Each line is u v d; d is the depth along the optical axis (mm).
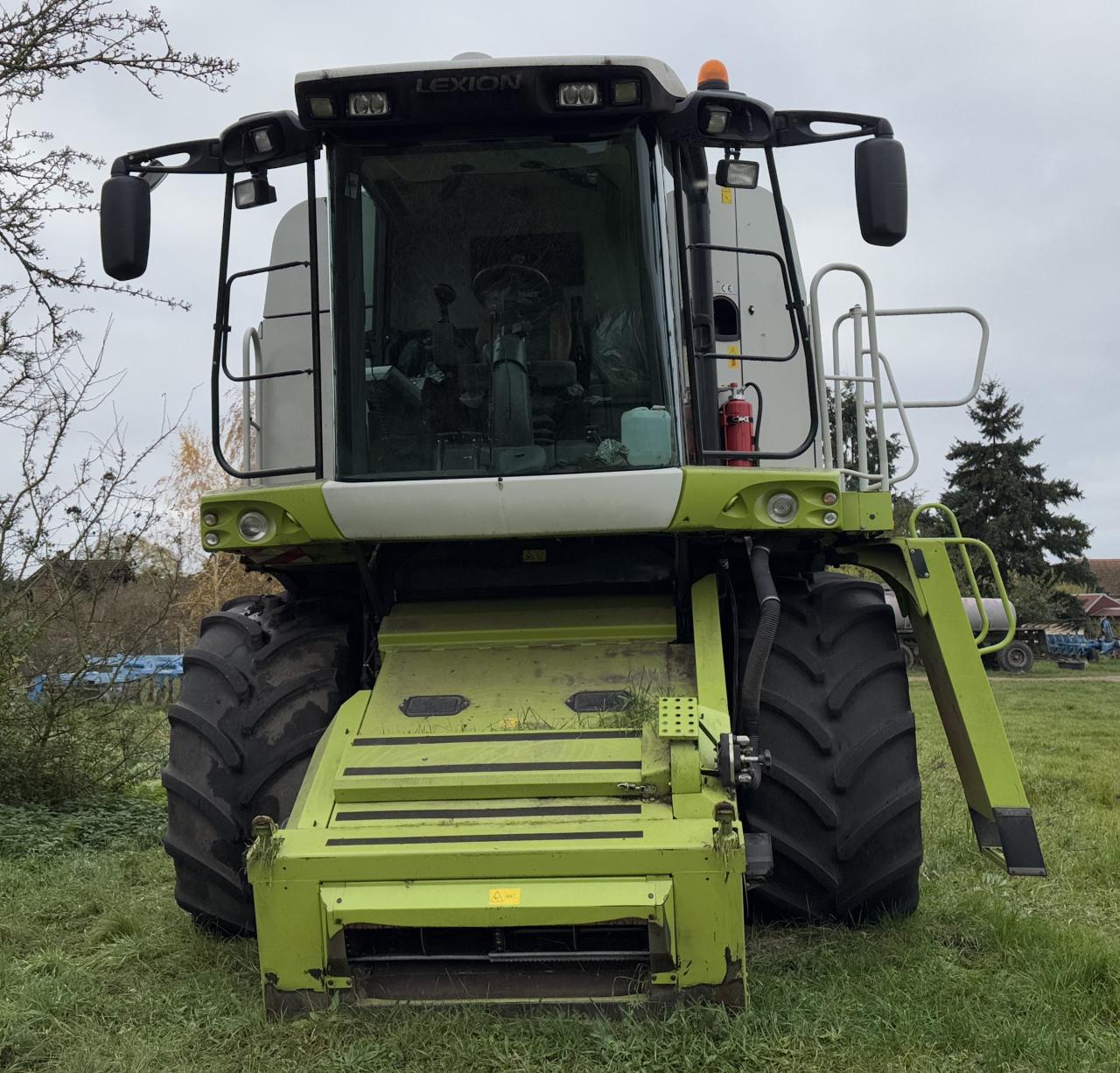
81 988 3865
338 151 4223
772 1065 3176
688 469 3900
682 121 4129
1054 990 3760
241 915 4219
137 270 4285
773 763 4047
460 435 4238
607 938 3484
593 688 3893
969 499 46625
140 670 8883
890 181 4129
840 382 4688
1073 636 44750
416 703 3902
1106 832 6652
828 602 4457
